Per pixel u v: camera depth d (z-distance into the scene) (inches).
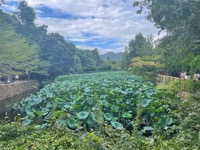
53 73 1784.0
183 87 570.9
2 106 719.7
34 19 1955.0
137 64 1327.5
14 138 287.3
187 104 355.9
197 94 408.8
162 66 1076.5
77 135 278.4
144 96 462.6
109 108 407.8
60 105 444.8
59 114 354.3
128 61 2033.7
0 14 1098.7
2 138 283.7
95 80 1011.9
